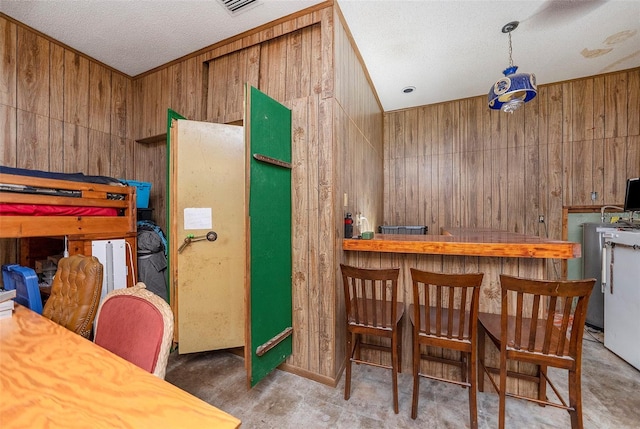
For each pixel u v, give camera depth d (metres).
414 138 4.52
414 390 1.67
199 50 2.84
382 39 2.70
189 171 2.29
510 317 1.82
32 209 1.89
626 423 1.63
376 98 4.00
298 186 2.20
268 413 1.73
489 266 1.96
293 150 2.22
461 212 4.24
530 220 3.87
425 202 4.45
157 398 0.70
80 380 0.77
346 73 2.45
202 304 2.31
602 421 1.65
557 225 3.74
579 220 3.65
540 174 3.83
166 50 2.85
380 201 4.37
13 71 2.46
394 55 3.00
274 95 2.39
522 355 1.42
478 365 1.93
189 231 2.28
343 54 2.36
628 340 2.26
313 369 2.12
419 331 1.65
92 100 3.04
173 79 3.07
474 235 2.52
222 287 2.36
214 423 0.62
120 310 1.07
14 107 2.48
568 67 3.32
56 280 1.48
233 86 2.67
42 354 0.90
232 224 2.39
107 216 2.34
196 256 2.30
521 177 3.93
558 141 3.74
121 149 3.30
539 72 3.43
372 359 2.33
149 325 0.95
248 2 2.18
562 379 2.07
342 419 1.68
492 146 4.08
